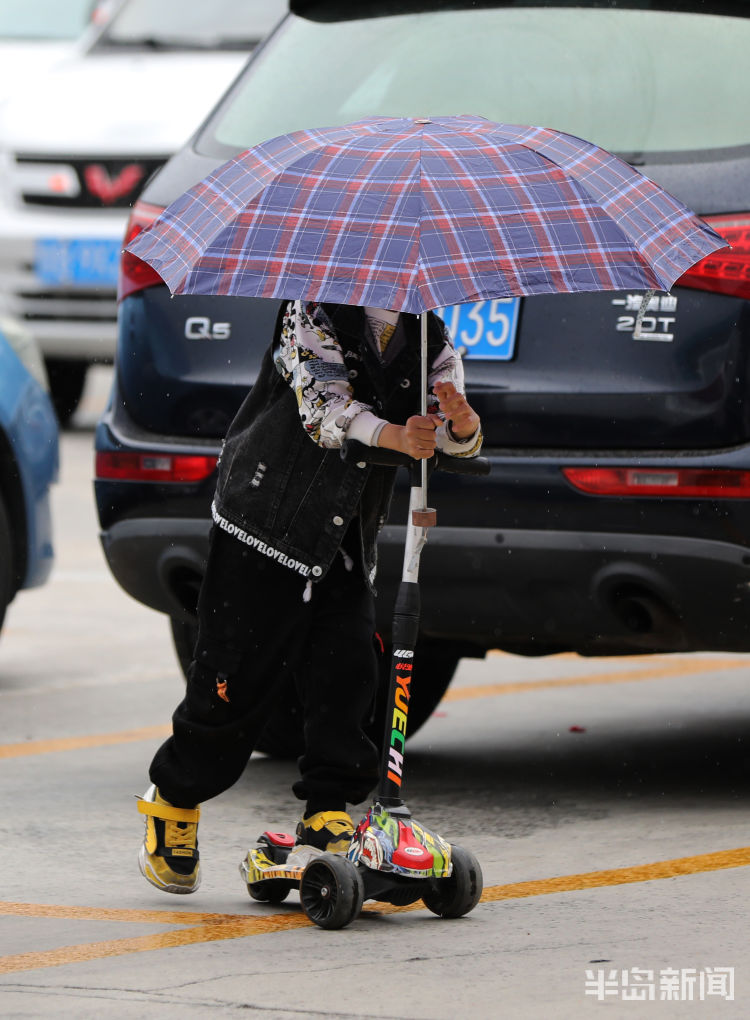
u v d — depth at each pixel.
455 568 15.19
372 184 11.39
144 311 16.39
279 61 17.25
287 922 12.56
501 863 14.14
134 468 16.31
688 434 14.58
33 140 38.03
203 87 38.53
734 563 14.45
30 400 20.69
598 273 11.25
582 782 17.05
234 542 12.45
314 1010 10.64
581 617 15.10
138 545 16.36
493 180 11.45
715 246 11.65
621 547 14.66
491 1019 10.48
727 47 15.71
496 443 15.15
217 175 11.80
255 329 15.90
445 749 18.64
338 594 12.69
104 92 38.69
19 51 44.41
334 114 16.55
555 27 16.34
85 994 10.98
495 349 15.17
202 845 14.80
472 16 16.73
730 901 12.90
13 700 20.77
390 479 12.73
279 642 12.59
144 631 25.22
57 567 29.73
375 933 12.23
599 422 14.83
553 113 15.82
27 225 37.94
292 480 12.30
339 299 11.00
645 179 11.74
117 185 37.75
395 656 12.42
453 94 16.25
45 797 16.38
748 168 14.83
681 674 23.12
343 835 12.77
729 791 16.56
